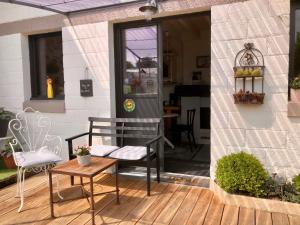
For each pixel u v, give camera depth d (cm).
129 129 378
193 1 328
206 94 648
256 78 309
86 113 407
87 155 286
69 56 409
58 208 300
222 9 317
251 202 288
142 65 392
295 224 258
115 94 404
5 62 465
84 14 391
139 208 295
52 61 452
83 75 403
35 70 464
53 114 434
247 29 309
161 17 368
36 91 468
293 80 299
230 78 320
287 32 294
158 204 303
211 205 298
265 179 290
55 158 318
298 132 299
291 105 296
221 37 320
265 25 301
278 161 310
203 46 746
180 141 572
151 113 392
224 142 330
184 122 578
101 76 391
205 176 384
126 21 384
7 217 282
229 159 303
